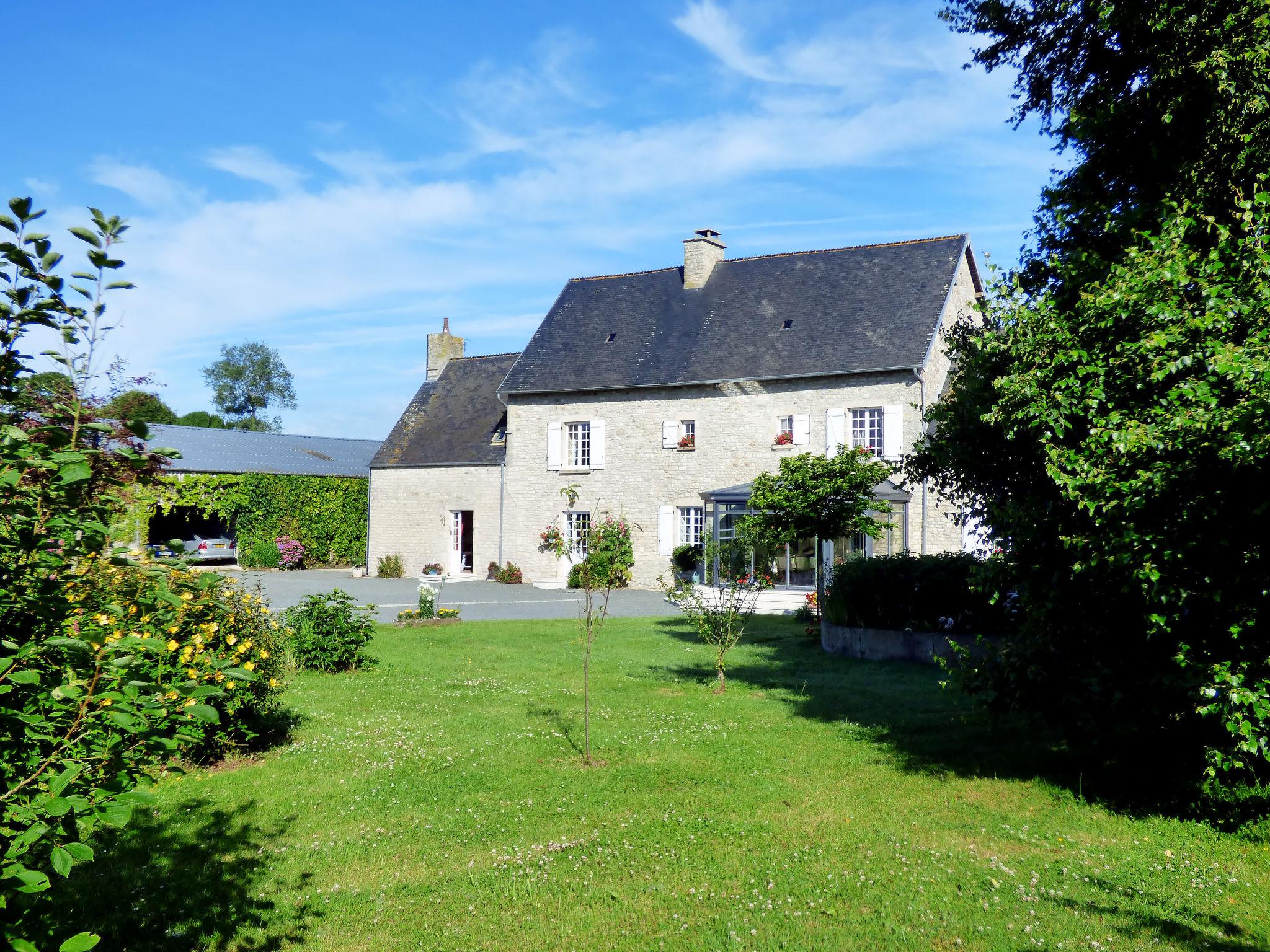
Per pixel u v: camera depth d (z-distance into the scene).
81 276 2.95
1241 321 5.93
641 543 27.73
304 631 12.68
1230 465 5.53
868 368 24.38
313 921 4.93
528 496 29.86
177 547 3.25
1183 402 5.93
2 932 2.69
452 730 9.14
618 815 6.63
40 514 2.80
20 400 2.99
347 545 37.19
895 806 6.84
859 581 14.48
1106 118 7.87
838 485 16.67
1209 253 6.47
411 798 6.99
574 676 12.39
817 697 10.95
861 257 27.58
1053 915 4.91
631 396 28.16
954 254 26.20
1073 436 6.73
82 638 2.73
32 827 2.53
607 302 30.80
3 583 2.79
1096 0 8.18
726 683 11.94
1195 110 7.54
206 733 7.74
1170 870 5.53
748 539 13.41
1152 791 7.00
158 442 34.91
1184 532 5.73
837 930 4.79
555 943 4.70
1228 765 5.78
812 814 6.68
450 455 32.00
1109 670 6.96
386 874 5.57
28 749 2.91
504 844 6.09
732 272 29.39
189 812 6.64
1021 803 6.91
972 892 5.25
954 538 23.36
